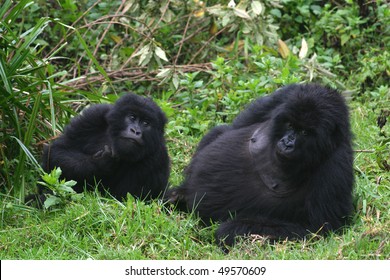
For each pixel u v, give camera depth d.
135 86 19.25
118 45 19.36
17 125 13.20
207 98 16.86
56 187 11.88
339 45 20.70
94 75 18.70
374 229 10.98
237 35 18.92
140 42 19.41
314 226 11.58
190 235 11.46
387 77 19.45
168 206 12.79
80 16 19.09
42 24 14.00
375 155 14.39
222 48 19.28
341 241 10.98
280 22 21.11
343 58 20.62
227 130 13.09
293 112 11.48
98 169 13.00
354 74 19.75
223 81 17.36
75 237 11.22
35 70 13.96
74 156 13.05
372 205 12.55
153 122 13.02
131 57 18.31
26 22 19.52
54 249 11.05
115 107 12.97
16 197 12.77
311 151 11.49
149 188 13.16
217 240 11.41
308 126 11.43
